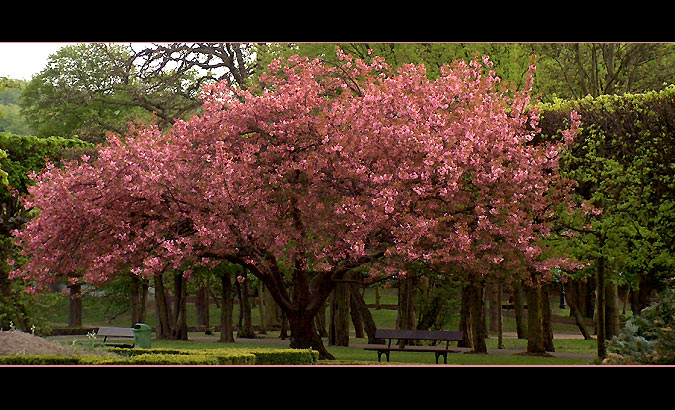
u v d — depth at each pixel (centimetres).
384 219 1716
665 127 1873
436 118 1803
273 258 1928
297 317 1986
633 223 1872
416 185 1759
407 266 1952
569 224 1939
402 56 2825
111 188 1831
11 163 2603
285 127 1834
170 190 1809
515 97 1902
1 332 1416
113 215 1853
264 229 1769
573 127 1838
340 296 2756
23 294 2531
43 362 1281
